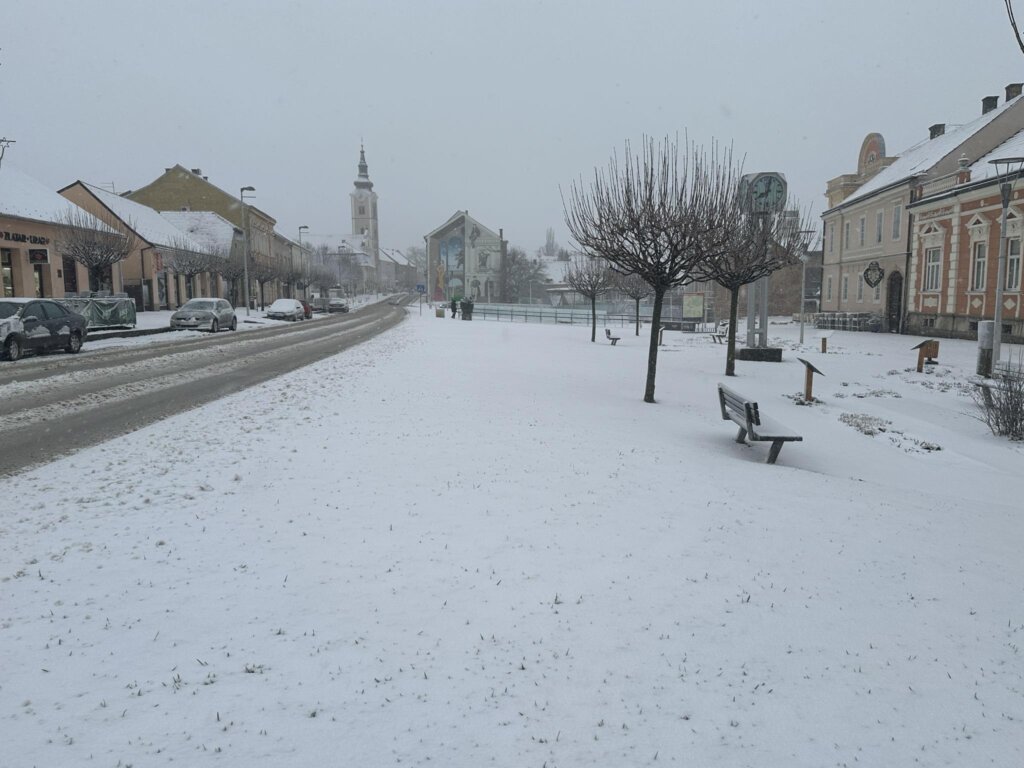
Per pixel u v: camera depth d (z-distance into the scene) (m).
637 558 4.70
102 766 2.59
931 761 2.70
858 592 4.26
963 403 14.02
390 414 10.20
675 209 12.85
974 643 3.64
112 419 10.07
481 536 5.04
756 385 16.25
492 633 3.63
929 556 4.97
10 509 5.70
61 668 3.27
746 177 18.31
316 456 7.48
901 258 35.38
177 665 3.31
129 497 5.99
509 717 2.93
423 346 24.69
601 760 2.67
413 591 4.12
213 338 27.83
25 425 9.61
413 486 6.33
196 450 7.80
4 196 31.59
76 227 32.53
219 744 2.73
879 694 3.15
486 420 9.81
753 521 5.62
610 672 3.28
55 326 19.91
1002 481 8.37
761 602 4.07
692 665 3.36
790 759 2.69
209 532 5.10
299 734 2.80
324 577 4.31
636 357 22.53
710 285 54.94
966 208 29.00
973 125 35.47
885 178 39.66
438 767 2.62
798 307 57.44
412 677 3.21
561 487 6.39
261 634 3.61
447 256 100.88
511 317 59.50
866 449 9.92
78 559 4.59
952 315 30.36
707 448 9.05
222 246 56.66
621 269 13.32
